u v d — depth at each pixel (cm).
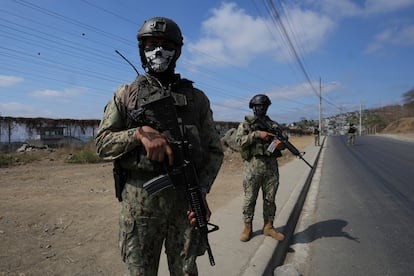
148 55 191
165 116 182
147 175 183
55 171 1229
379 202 703
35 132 2233
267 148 421
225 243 416
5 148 2025
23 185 887
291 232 517
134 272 185
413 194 772
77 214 561
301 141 3894
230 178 1048
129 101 186
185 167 183
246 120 437
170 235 195
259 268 344
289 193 742
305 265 394
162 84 194
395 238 477
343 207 673
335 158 1766
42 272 337
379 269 377
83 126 2495
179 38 196
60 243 421
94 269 346
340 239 479
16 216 536
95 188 845
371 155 1833
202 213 187
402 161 1467
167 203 185
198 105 202
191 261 194
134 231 185
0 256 371
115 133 180
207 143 209
